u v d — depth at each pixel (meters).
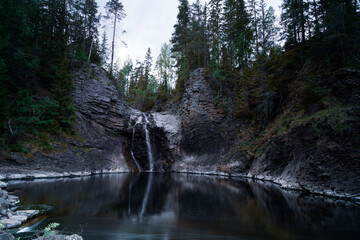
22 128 20.86
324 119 15.96
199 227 7.71
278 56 30.30
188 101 38.44
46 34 30.42
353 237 6.56
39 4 29.64
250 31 38.72
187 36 45.03
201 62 47.47
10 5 24.17
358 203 11.55
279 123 24.17
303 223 8.17
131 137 35.78
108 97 34.28
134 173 30.98
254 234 6.89
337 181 13.22
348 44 20.23
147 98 55.56
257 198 13.30
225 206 11.26
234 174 26.95
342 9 21.05
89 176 23.77
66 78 27.41
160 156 36.91
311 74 22.28
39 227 7.31
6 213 8.18
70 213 9.32
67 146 24.83
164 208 10.76
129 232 7.07
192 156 34.59
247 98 32.66
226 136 31.95
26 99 22.81
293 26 30.30
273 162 21.89
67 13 34.84
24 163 19.45
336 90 18.17
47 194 13.00
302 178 15.84
